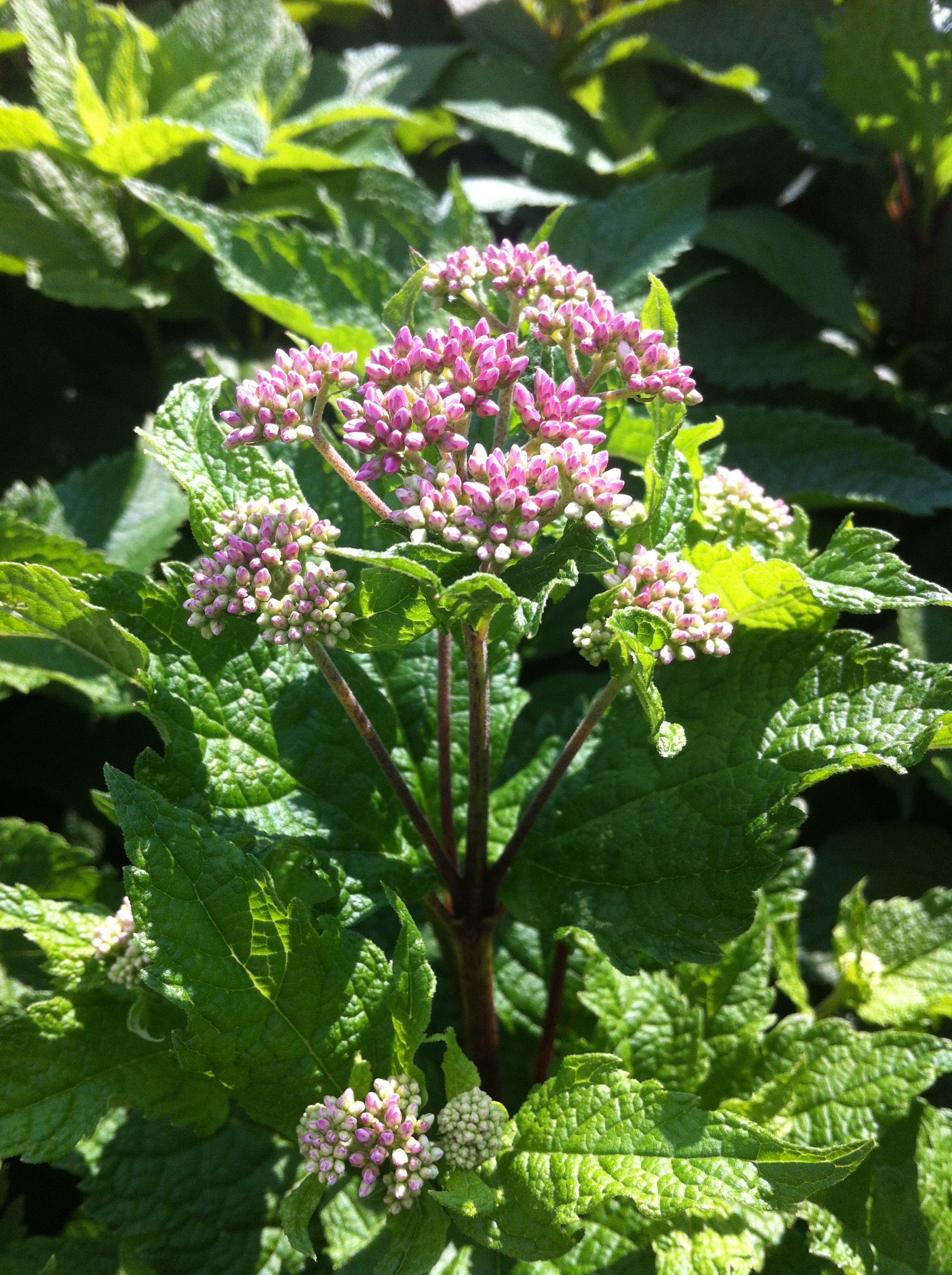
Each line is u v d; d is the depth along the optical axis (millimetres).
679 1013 323
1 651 436
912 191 555
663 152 556
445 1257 291
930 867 459
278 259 430
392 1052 272
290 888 279
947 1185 313
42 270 494
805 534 330
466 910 302
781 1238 321
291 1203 251
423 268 276
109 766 255
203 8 537
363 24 664
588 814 300
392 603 247
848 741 272
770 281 536
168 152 494
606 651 265
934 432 535
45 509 475
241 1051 263
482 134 581
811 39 567
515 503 234
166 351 546
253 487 285
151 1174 320
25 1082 289
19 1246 329
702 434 292
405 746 321
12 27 544
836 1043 324
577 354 305
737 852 274
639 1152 243
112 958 304
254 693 294
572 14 615
